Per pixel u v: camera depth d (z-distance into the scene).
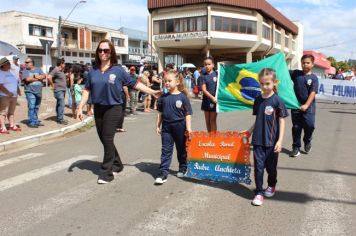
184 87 6.03
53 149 8.99
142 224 4.43
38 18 55.50
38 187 5.91
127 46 73.25
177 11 45.25
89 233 4.21
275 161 5.20
